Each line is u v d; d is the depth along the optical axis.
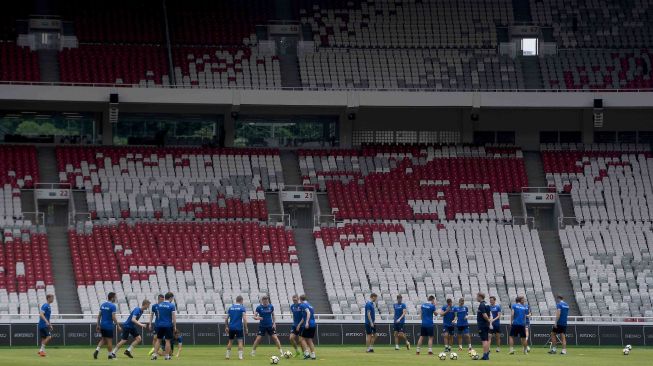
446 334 69.00
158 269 92.62
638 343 84.75
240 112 111.06
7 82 102.44
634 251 99.75
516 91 109.25
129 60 110.88
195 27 115.56
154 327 58.88
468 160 110.88
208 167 107.44
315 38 116.19
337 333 82.19
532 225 106.25
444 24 118.31
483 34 117.75
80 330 78.00
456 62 115.19
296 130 113.38
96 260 92.88
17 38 110.38
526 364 57.44
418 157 110.94
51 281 89.94
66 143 108.88
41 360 56.78
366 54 115.25
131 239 96.12
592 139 114.56
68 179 103.38
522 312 67.94
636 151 113.06
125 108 109.50
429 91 108.50
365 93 107.31
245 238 98.75
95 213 100.06
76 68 108.75
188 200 103.38
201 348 75.19
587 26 118.62
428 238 100.94
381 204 105.25
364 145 112.75
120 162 106.19
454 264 97.12
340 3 119.94
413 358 61.84
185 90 105.31
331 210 104.81
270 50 115.25
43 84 104.94
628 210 105.81
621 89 110.00
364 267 96.25
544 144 114.56
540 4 120.44
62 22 112.31
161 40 113.75
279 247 97.94
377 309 91.00
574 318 93.06
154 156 107.50
